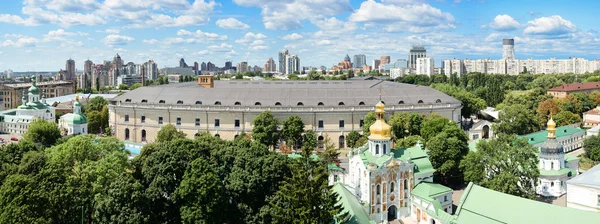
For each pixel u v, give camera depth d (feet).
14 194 342.85
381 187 434.71
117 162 422.82
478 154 459.73
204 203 359.05
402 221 442.50
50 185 359.05
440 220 401.70
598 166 441.27
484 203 365.40
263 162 393.91
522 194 429.79
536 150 444.55
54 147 512.22
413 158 469.98
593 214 314.76
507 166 440.45
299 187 341.82
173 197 364.38
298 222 334.65
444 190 444.14
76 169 438.81
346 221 356.18
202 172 363.97
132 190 351.05
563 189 517.96
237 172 389.39
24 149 479.82
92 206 375.45
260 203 387.55
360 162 447.42
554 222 322.34
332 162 618.03
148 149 441.68
